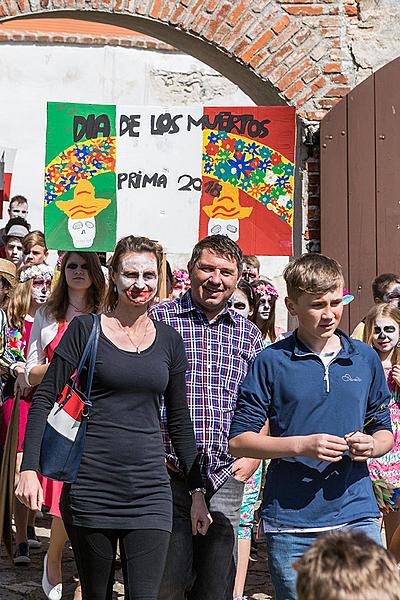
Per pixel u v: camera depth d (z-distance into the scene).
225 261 4.76
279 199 7.38
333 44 8.05
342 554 2.28
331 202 7.79
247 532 5.71
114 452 4.16
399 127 7.70
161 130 7.34
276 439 3.99
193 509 4.48
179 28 7.94
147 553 4.13
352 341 4.27
